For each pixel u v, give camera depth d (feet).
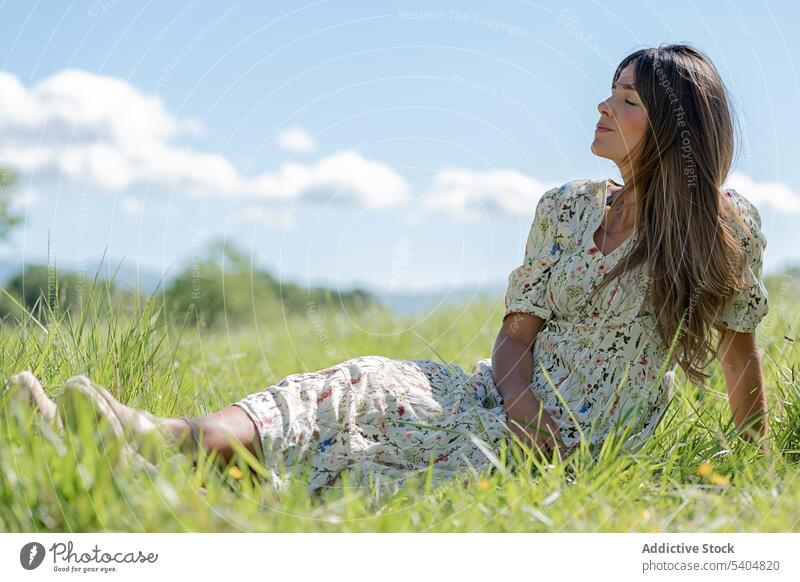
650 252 7.20
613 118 7.48
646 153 7.35
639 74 7.40
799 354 9.48
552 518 6.03
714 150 7.37
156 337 8.89
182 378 9.25
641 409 7.15
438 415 6.86
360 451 6.49
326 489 6.34
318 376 6.70
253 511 5.76
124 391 7.96
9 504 5.54
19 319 8.09
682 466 7.19
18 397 5.95
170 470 5.71
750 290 7.57
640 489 6.57
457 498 6.19
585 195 7.62
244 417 6.26
